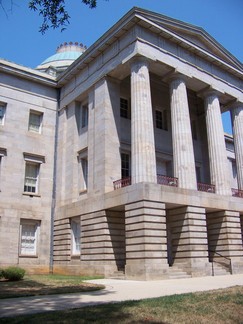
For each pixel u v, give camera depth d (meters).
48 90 37.59
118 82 31.67
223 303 11.92
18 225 32.16
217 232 30.08
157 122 35.94
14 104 34.94
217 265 28.55
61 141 35.81
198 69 32.59
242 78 37.53
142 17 28.11
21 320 9.29
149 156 26.05
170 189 25.81
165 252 23.98
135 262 23.62
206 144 39.31
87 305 11.66
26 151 34.38
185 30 31.41
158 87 36.44
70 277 25.08
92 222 28.58
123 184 27.89
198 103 40.84
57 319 9.43
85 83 33.72
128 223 24.88
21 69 35.59
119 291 15.88
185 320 9.80
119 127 30.66
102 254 26.77
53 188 34.97
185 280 21.94
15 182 33.00
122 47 29.50
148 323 9.24
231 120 37.34
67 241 31.53
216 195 29.27
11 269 21.38
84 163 33.50
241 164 35.28
